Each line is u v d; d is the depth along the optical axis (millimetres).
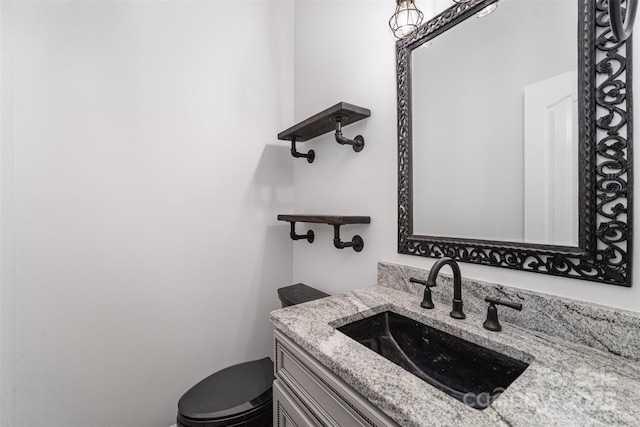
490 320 743
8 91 1008
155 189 1282
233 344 1513
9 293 1021
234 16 1512
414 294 1026
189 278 1376
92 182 1146
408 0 894
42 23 1055
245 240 1549
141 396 1260
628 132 603
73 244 1114
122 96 1203
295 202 1717
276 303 1663
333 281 1425
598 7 637
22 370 1041
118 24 1196
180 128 1345
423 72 1012
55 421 1091
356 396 574
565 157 690
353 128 1303
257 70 1592
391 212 1126
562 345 659
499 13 813
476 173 870
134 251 1236
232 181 1501
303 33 1647
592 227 648
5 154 1007
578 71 665
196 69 1391
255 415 1060
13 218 1021
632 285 605
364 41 1248
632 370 562
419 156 1028
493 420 432
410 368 820
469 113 886
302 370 753
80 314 1132
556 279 714
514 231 786
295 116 1718
